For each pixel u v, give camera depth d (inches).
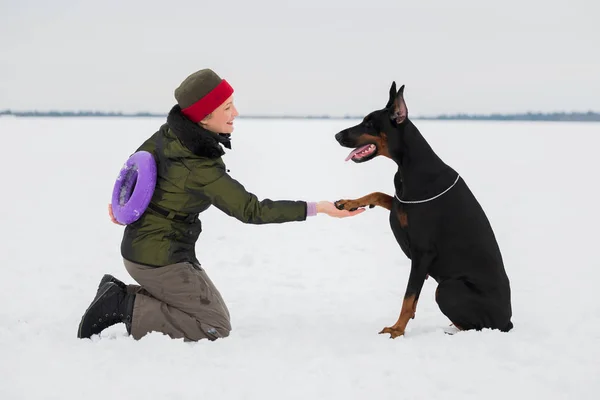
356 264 230.5
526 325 149.9
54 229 295.4
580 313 162.6
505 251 254.1
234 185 132.3
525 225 313.6
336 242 273.1
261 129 1771.7
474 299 142.2
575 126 2294.5
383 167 642.2
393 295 187.0
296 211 135.9
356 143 150.2
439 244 144.9
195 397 103.5
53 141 1005.2
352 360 121.0
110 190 441.1
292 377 112.3
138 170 131.0
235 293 187.6
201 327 132.8
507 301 144.8
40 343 128.0
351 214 140.5
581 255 245.8
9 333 135.8
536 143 1074.7
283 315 160.7
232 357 122.3
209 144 129.6
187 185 130.9
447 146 962.1
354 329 146.0
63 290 186.1
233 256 243.1
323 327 147.9
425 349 126.4
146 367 115.4
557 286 197.3
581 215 345.1
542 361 120.6
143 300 132.0
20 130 1385.3
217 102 131.6
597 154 822.5
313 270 220.4
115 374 112.3
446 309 145.3
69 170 569.9
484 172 577.9
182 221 135.3
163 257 132.6
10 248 250.4
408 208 145.2
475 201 148.8
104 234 285.1
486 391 106.8
